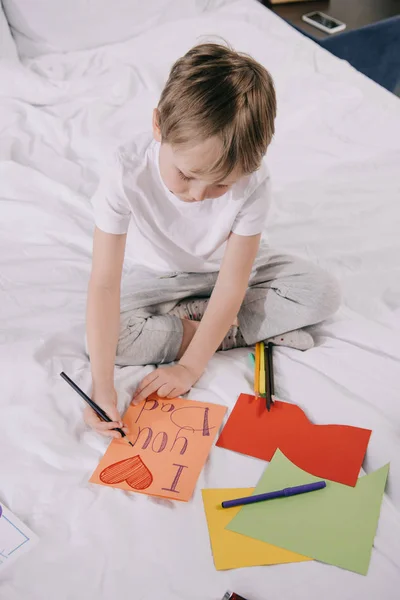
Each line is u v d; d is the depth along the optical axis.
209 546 0.87
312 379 1.10
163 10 2.09
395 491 0.93
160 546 0.86
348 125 1.74
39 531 0.89
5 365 1.10
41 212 1.43
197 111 0.85
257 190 1.07
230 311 1.12
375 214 1.50
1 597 0.81
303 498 0.92
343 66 1.95
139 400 1.08
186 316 1.25
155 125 0.95
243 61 0.90
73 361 1.15
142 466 0.97
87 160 1.62
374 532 0.88
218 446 1.01
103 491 0.94
